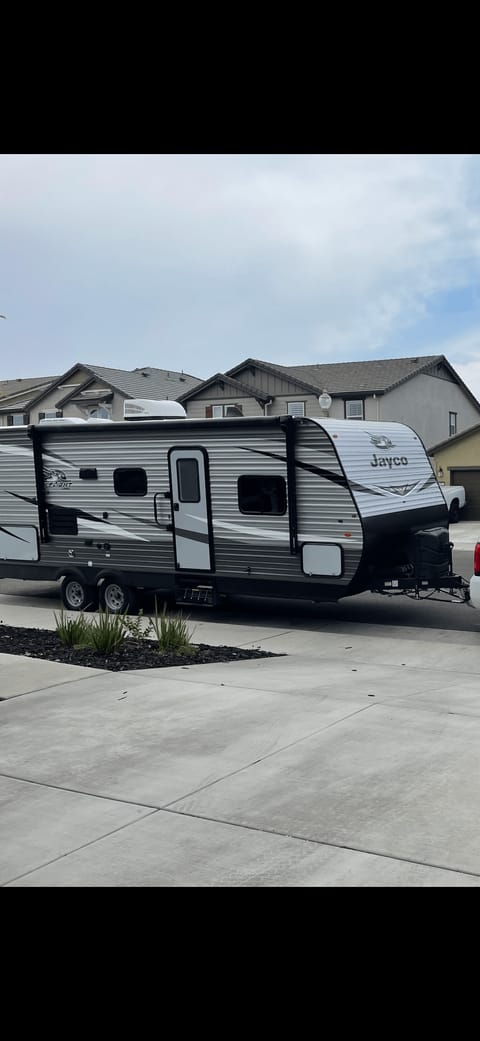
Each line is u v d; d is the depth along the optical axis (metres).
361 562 10.80
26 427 13.62
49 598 15.25
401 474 12.16
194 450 11.99
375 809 4.77
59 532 13.57
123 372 40.69
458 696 7.28
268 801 4.94
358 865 4.13
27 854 4.39
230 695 7.34
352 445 11.13
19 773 5.55
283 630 11.41
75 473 13.27
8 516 14.12
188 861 4.25
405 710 6.76
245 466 11.59
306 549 11.21
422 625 11.66
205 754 5.79
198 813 4.81
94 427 12.96
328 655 9.66
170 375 44.25
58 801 5.07
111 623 10.05
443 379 37.16
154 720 6.62
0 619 12.70
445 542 11.66
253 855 4.28
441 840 4.36
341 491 10.84
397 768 5.40
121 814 4.84
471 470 29.64
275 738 6.09
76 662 8.88
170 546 12.40
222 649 9.77
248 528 11.67
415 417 34.62
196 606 13.62
